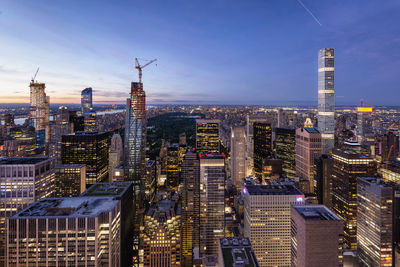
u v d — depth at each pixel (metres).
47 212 175.62
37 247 163.88
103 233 176.00
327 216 193.00
